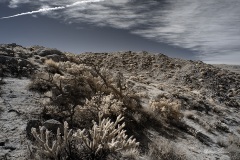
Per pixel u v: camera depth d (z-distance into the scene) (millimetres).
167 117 13102
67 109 7703
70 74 15070
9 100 8602
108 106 9734
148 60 48562
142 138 8969
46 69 14633
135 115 10734
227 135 14703
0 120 6832
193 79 39281
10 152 5340
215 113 20125
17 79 11820
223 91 35469
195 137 11938
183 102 19656
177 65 46125
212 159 9641
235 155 10945
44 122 6605
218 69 46031
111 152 5934
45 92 10250
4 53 16266
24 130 6473
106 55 51031
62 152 5328
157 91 21625
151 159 7160
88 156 5547
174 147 9086
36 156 5176
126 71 43906
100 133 5922
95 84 12602
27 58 17328
